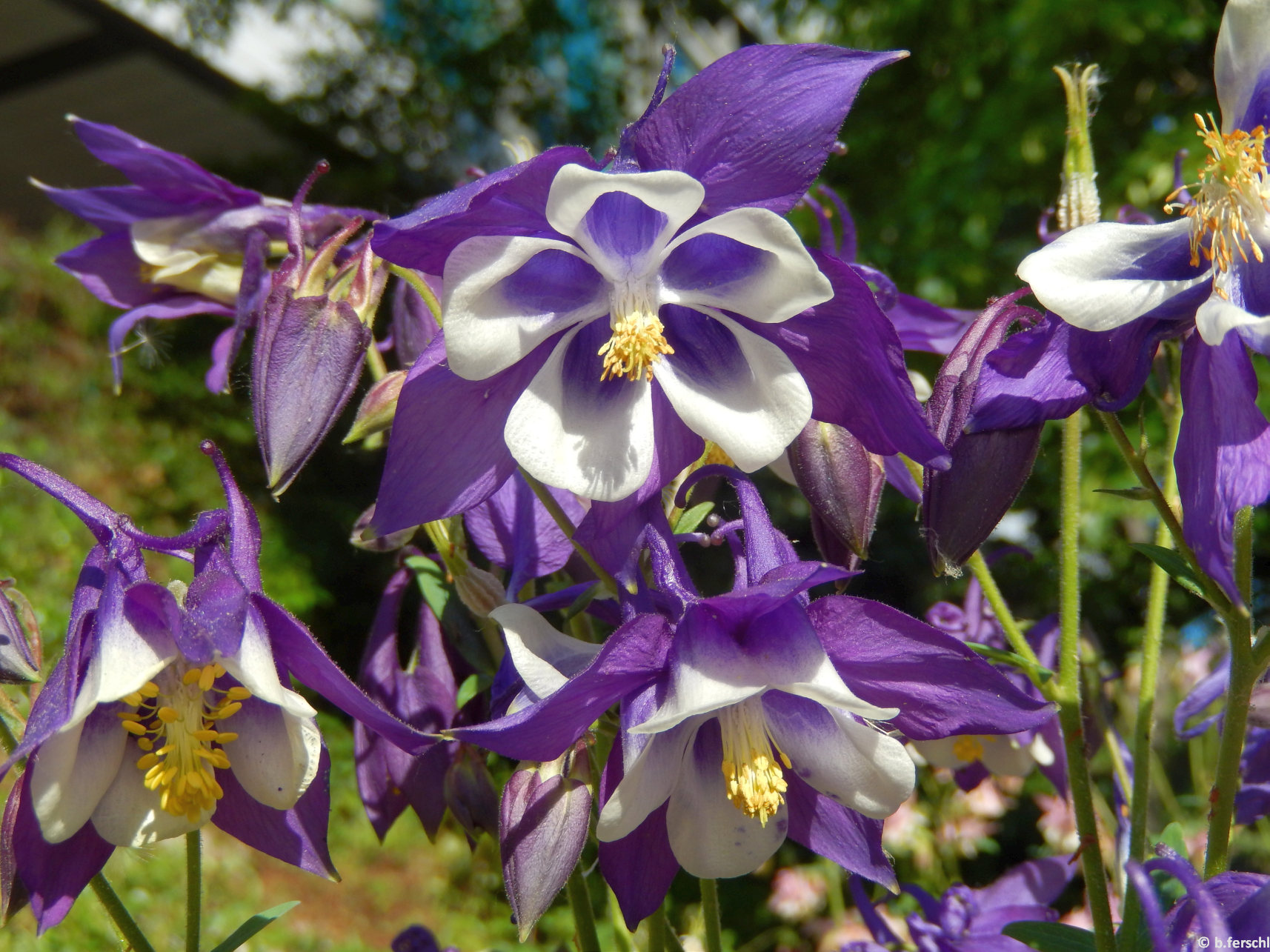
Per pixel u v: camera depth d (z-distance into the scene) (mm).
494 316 172
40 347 1087
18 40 1288
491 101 1391
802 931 653
